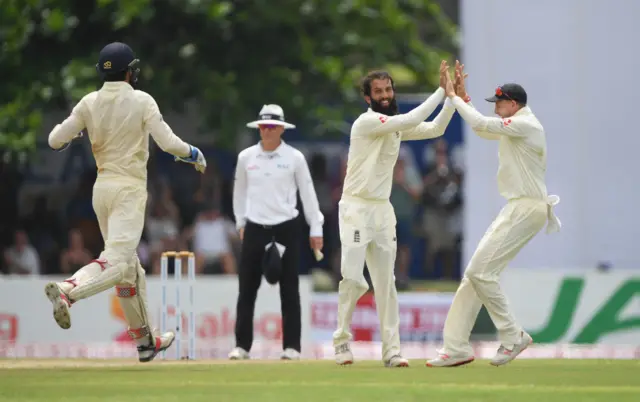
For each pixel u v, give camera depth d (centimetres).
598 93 5347
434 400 2353
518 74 5406
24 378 2825
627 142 5338
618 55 5334
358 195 3216
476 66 5434
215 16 6656
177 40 6806
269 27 6919
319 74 7075
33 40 6688
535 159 3181
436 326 5097
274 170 3900
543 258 5369
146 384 2670
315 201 3941
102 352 4703
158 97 6688
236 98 6775
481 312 5075
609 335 4984
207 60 6894
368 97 3244
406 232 6556
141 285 3173
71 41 6706
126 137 3014
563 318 4997
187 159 3083
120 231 2995
